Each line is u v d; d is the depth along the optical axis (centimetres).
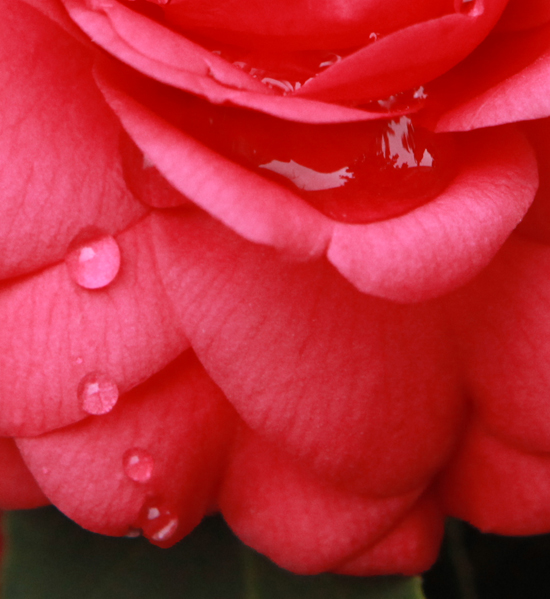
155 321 22
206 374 22
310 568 23
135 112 20
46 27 22
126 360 22
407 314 22
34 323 22
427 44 20
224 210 20
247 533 23
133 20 20
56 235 21
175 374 22
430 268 20
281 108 20
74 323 22
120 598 24
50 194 21
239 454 22
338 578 24
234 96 20
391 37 20
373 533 22
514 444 22
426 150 21
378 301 22
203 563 24
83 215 21
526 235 22
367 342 22
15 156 21
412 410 22
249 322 21
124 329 22
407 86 21
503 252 22
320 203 21
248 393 21
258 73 21
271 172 21
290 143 21
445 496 23
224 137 21
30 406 22
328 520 22
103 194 22
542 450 22
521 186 21
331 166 21
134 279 22
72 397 22
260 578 24
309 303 21
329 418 22
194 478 22
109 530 22
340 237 20
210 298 21
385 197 21
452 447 22
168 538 22
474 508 23
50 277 22
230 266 21
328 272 21
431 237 20
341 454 22
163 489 22
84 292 22
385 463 22
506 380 22
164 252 21
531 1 21
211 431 22
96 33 20
